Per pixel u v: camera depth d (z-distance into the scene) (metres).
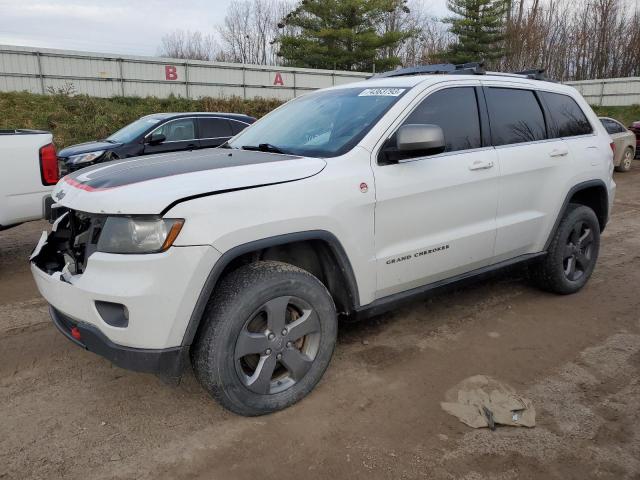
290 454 2.53
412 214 3.28
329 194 2.87
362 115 3.39
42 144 5.17
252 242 2.59
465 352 3.60
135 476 2.38
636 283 5.04
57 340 3.77
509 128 4.01
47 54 24.38
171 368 2.52
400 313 4.26
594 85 37.88
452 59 42.38
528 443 2.62
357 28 40.03
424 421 2.80
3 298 4.62
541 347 3.68
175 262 2.39
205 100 27.14
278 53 43.56
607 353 3.59
